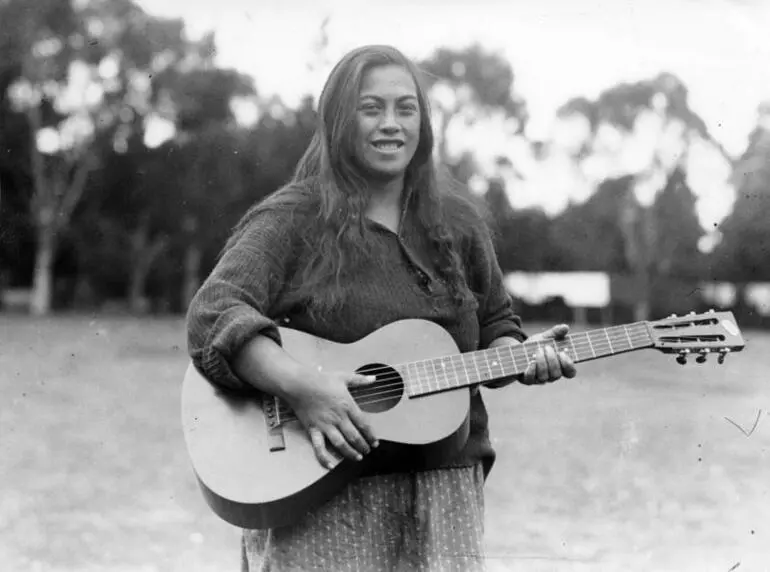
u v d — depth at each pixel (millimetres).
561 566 4352
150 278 33781
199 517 5371
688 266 26062
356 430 2416
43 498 5691
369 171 2613
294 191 2633
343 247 2551
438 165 2795
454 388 2561
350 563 2453
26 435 8078
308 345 2537
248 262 2525
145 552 4668
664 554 4508
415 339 2578
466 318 2662
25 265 33531
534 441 7828
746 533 4988
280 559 2471
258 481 2438
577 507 5586
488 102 27906
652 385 11820
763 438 7965
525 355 2611
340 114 2594
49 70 31875
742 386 11641
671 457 7137
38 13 31547
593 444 7688
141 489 6047
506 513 5438
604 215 28531
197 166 30031
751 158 22359
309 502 2457
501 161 28906
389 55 2654
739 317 23016
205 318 2480
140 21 31000
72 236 33125
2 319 29547
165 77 30234
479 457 2611
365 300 2562
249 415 2504
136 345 19578
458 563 2463
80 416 9336
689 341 2662
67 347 18891
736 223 23047
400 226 2650
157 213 31859
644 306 27938
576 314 28859
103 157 31969
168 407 10086
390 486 2500
